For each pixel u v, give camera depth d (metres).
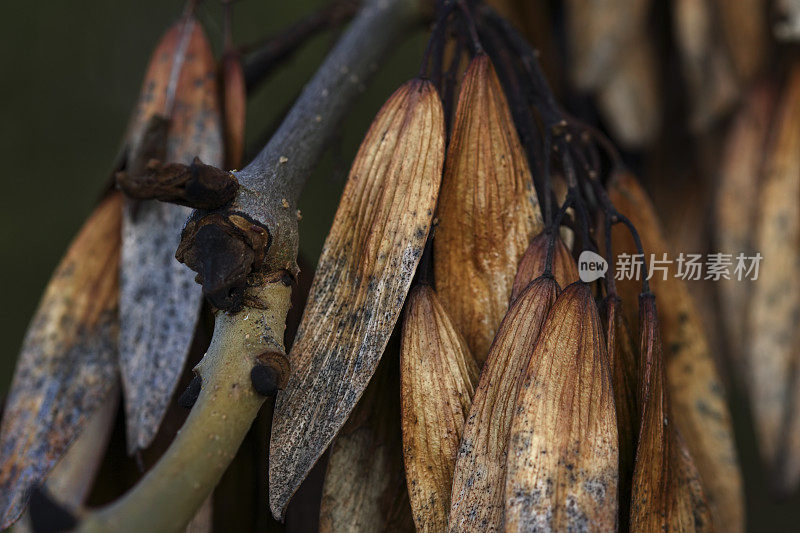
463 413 0.14
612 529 0.14
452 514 0.14
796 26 0.19
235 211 0.14
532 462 0.14
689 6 0.20
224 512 0.16
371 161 0.15
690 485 0.15
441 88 0.15
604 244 0.16
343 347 0.14
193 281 0.16
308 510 0.16
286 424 0.14
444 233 0.15
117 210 0.17
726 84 0.19
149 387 0.16
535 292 0.14
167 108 0.17
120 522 0.12
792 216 0.19
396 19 0.18
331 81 0.17
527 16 0.20
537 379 0.14
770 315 0.19
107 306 0.17
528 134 0.16
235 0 0.18
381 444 0.15
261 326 0.14
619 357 0.15
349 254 0.15
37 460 0.16
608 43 0.20
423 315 0.14
